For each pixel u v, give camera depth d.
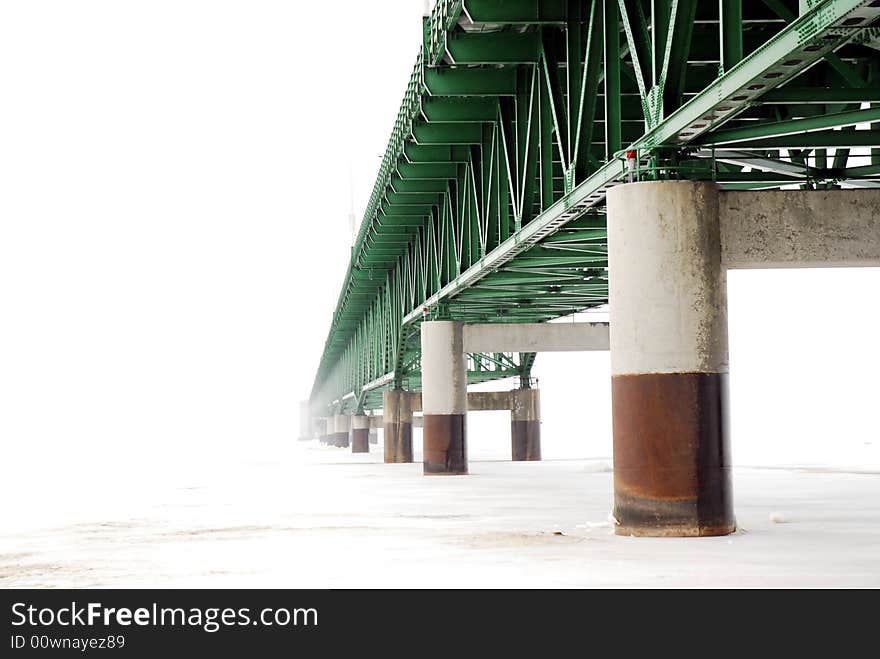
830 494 31.34
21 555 20.11
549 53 26.58
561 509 27.42
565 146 25.92
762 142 20.88
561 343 51.25
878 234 20.12
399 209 45.81
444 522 24.56
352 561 17.67
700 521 19.27
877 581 14.44
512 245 30.61
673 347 19.34
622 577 15.01
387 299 61.94
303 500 33.81
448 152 36.69
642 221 19.64
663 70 19.33
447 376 45.75
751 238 19.88
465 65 29.06
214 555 19.17
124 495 39.53
